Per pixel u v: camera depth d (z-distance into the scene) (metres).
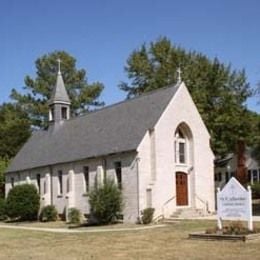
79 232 34.06
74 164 48.25
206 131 45.31
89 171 46.09
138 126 42.84
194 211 42.28
